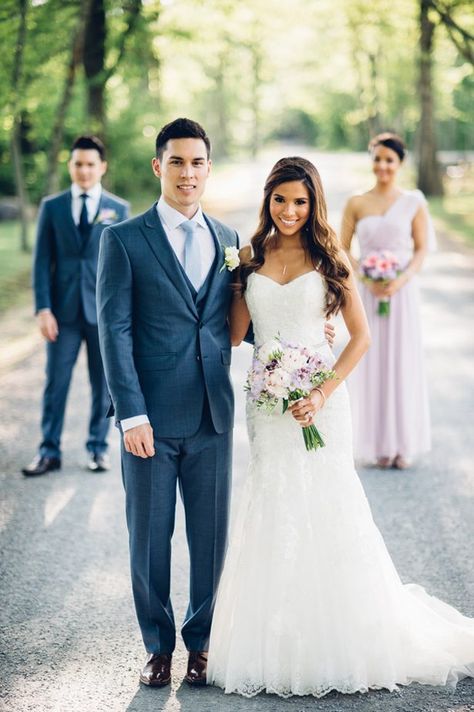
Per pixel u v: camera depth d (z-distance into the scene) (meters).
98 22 14.12
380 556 3.33
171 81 21.44
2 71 13.05
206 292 3.24
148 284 3.15
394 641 3.25
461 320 10.09
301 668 3.12
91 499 5.17
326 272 3.32
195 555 3.33
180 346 3.19
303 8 21.08
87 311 5.57
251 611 3.17
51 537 4.62
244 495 3.31
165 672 3.22
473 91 29.30
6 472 5.65
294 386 3.11
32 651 3.46
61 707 3.04
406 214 5.75
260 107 61.88
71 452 6.05
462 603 3.80
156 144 3.21
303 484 3.21
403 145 5.73
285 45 29.22
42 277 5.61
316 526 3.21
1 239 18.56
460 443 6.11
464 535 4.55
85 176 5.56
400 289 5.64
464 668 3.29
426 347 8.87
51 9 12.92
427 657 3.28
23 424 6.71
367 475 5.59
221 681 3.21
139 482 3.20
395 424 5.68
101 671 3.31
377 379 5.67
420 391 5.73
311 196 3.29
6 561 4.33
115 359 3.11
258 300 3.35
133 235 3.17
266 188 3.33
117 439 6.38
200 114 49.44
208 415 3.24
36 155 23.80
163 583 3.27
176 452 3.23
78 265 5.57
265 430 3.26
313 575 3.16
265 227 3.39
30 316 10.83
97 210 5.61
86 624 3.69
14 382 7.96
